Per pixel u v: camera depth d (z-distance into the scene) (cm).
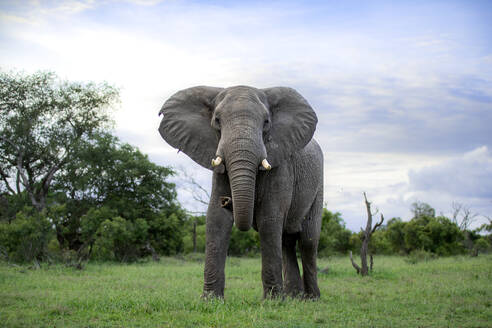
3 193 2900
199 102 750
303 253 923
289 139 743
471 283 1123
